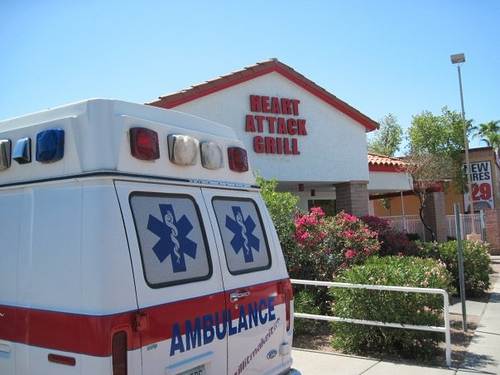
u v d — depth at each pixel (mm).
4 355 3205
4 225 3361
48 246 3084
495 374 5754
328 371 5973
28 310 3092
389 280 6594
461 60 22688
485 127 40938
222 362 3531
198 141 3814
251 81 11609
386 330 6527
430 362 6289
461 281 7965
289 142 12180
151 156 3258
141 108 3441
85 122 3096
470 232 24969
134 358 2883
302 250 8617
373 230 11133
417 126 34000
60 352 2902
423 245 11742
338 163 13188
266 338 4020
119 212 3000
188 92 10281
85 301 2842
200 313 3377
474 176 34500
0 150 3434
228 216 3936
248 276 3900
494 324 8422
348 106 13312
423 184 17438
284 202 8758
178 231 3402
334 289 7145
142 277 3025
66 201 3074
